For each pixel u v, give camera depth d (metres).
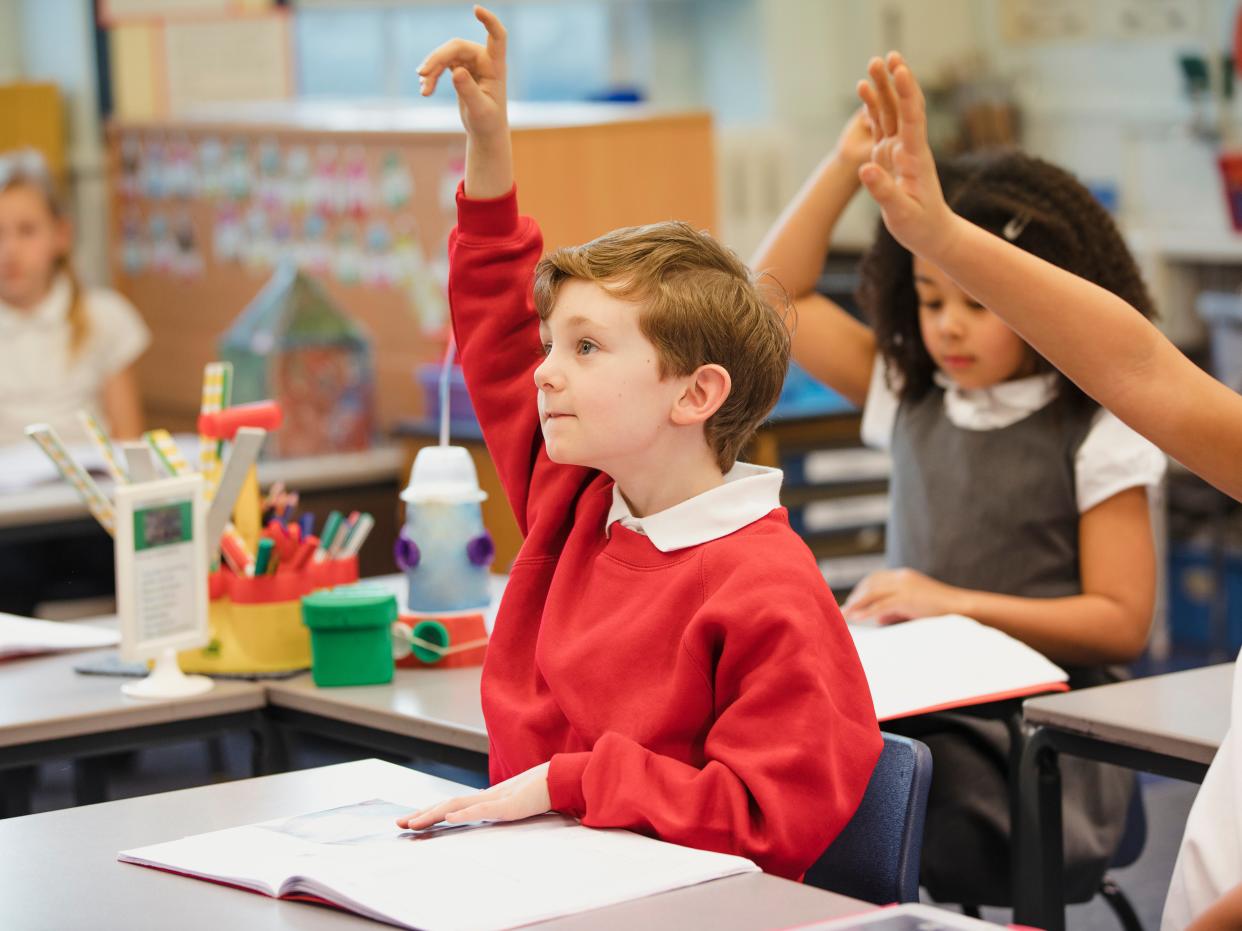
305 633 2.76
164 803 1.99
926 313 2.98
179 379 6.37
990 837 2.74
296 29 7.24
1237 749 1.99
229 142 5.96
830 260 7.57
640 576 1.93
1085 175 7.64
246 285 5.98
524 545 2.12
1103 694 2.45
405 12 7.70
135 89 6.86
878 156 1.96
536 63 8.09
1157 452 2.85
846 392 3.31
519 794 1.80
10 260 5.39
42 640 2.96
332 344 4.66
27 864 1.77
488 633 2.80
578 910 1.54
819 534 4.57
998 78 7.96
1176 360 1.96
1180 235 6.86
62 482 4.36
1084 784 2.81
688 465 1.96
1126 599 2.85
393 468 4.64
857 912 1.54
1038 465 2.91
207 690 2.63
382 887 1.58
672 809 1.75
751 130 7.80
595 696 1.90
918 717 2.74
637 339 1.88
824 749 1.75
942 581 2.99
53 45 6.86
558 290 1.93
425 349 5.16
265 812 1.94
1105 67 7.51
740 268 2.00
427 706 2.49
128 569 2.56
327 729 2.60
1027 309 1.95
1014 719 2.56
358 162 5.36
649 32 8.30
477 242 2.27
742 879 1.63
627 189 4.69
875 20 7.93
